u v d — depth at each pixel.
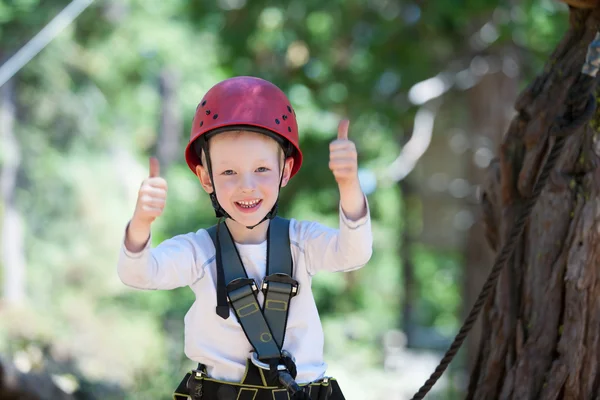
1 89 37.78
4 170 38.75
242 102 4.50
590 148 5.84
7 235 38.19
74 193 41.59
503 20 19.38
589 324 5.71
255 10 21.86
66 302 36.22
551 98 6.14
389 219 37.00
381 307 39.69
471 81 20.52
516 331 6.04
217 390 4.61
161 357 33.69
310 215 24.17
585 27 6.15
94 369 29.94
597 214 5.75
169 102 47.62
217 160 4.52
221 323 4.62
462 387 25.41
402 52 21.16
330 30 22.12
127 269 4.38
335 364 30.33
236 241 4.75
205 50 38.00
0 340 28.52
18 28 34.16
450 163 32.91
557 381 5.73
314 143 22.53
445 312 47.38
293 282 4.63
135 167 45.06
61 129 42.19
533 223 6.05
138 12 37.22
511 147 6.34
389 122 22.91
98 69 38.88
